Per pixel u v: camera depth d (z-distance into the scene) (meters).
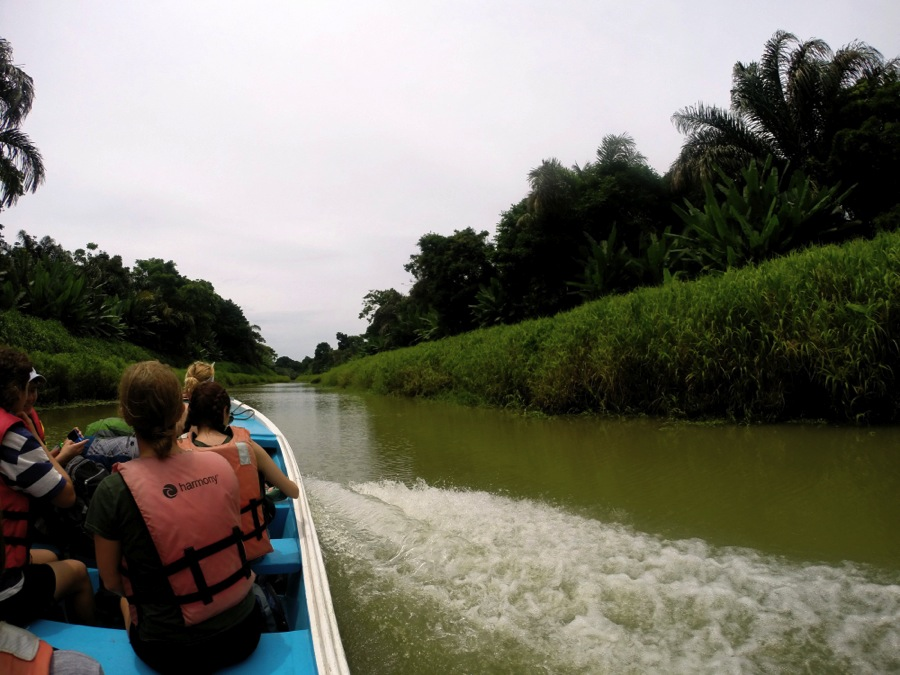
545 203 25.33
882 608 2.95
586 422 9.19
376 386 21.25
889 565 3.46
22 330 23.94
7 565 2.10
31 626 2.09
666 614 3.00
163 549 1.80
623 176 25.23
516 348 12.38
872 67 19.61
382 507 5.06
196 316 63.84
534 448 7.46
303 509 3.52
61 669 1.64
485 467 6.59
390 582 3.60
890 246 7.98
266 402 18.89
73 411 14.53
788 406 7.84
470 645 2.85
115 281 50.03
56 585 2.26
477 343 16.69
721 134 21.19
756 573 3.42
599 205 25.00
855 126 19.34
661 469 5.91
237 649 1.92
